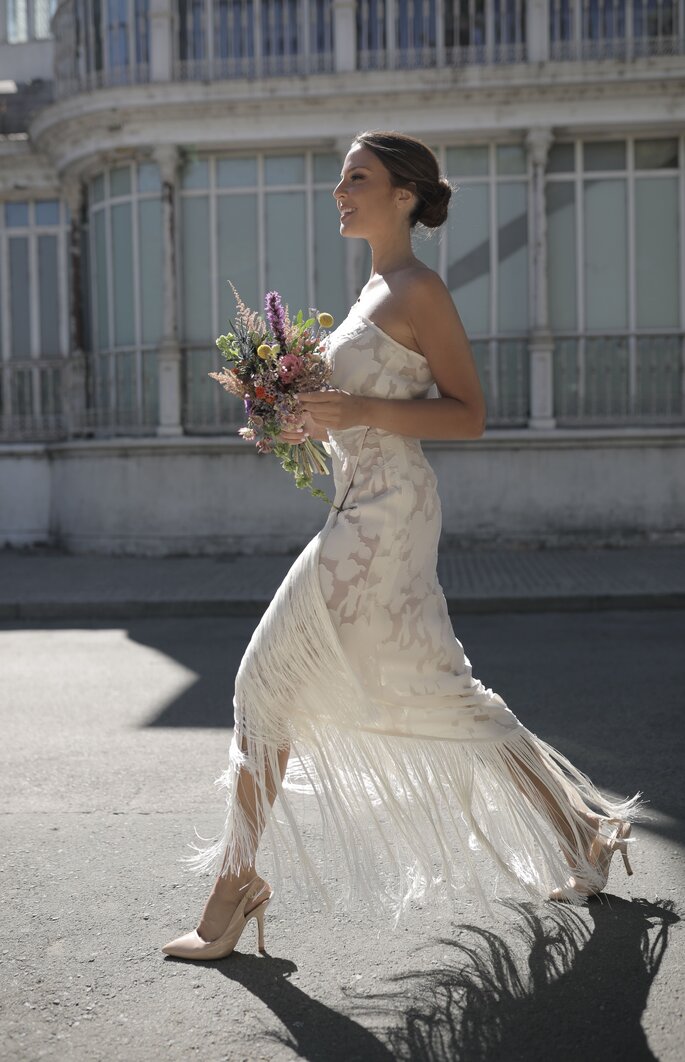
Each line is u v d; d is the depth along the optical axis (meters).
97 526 14.08
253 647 2.83
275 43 13.59
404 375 2.83
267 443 2.81
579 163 13.57
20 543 15.05
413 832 2.83
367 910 3.13
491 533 13.37
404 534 2.79
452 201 3.12
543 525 13.34
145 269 14.10
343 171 2.96
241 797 2.81
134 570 12.38
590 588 10.09
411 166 2.90
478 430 2.82
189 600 10.02
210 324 14.00
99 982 2.72
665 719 5.46
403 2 13.40
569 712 5.70
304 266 13.89
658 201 13.57
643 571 11.15
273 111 13.30
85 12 13.98
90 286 14.90
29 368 15.97
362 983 2.70
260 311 13.93
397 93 13.02
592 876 3.01
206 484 13.68
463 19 13.40
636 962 2.77
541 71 12.84
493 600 9.77
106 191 14.33
